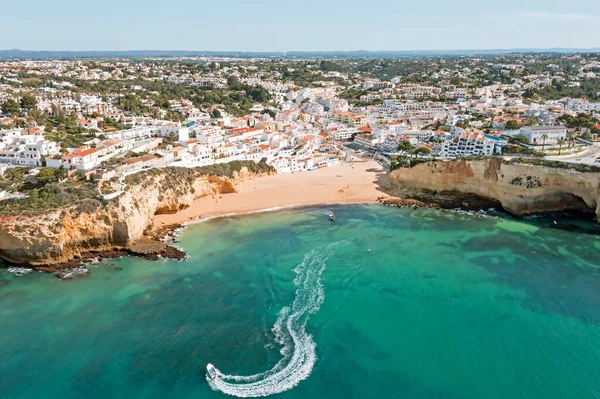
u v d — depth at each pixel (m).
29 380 56.12
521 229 105.00
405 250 93.50
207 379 56.34
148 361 59.53
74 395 53.84
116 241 93.38
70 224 87.75
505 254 91.38
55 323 67.44
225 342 63.41
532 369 57.94
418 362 59.31
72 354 60.72
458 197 125.31
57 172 101.94
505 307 71.62
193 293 76.25
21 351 61.22
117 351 61.41
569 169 109.88
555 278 80.94
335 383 55.75
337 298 74.75
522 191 114.06
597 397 53.47
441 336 64.62
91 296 75.12
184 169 119.62
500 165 117.38
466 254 91.38
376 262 87.88
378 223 109.44
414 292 76.38
